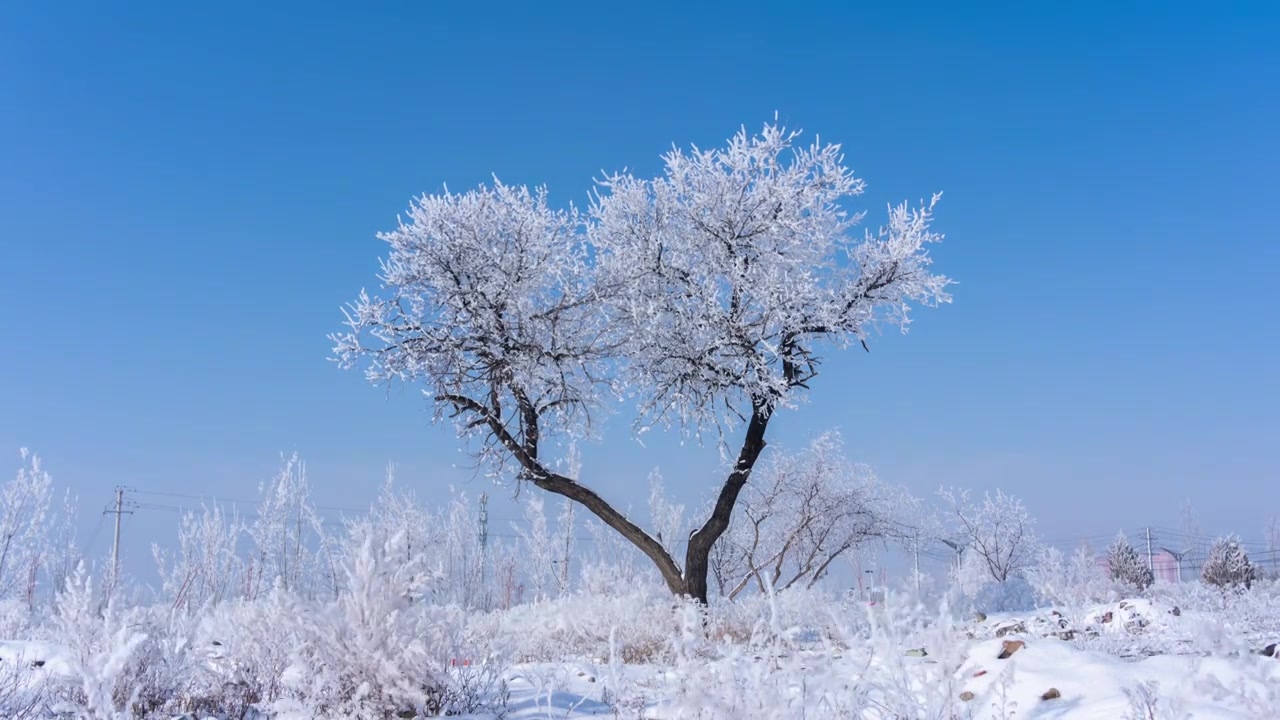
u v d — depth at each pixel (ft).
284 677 23.67
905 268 63.21
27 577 84.17
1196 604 43.19
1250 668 15.58
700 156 66.44
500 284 61.11
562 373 62.75
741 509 90.99
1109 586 65.46
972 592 69.31
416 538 111.24
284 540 112.06
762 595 48.78
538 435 62.44
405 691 20.03
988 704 20.30
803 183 65.41
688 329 61.87
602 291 63.57
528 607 67.46
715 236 63.67
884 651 16.66
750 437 60.85
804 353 62.75
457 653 22.53
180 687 22.91
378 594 20.97
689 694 16.19
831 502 87.20
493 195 64.85
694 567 58.59
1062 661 23.17
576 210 66.44
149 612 23.59
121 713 19.52
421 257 61.72
